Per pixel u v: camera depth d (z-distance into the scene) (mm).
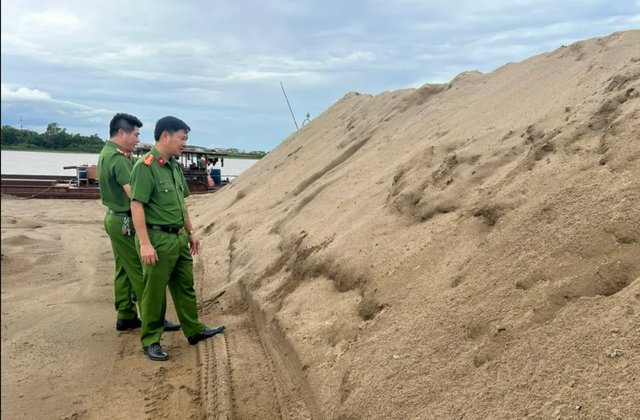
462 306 2627
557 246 2482
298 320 3752
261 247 6098
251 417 3016
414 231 3719
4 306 5465
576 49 5836
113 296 5895
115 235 4441
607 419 1639
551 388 1888
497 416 1943
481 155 3996
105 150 4488
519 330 2240
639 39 5027
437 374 2357
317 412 2793
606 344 1891
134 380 3648
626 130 2842
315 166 9250
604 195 2551
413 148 5949
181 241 4066
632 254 2188
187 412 3172
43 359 4051
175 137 3961
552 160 3172
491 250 2855
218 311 5031
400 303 3061
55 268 7355
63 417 3146
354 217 4781
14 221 12398
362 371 2723
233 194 12680
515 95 5617
